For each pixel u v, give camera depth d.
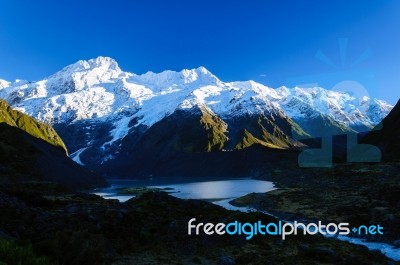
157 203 59.16
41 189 136.75
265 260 40.28
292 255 42.53
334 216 76.69
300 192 122.50
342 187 117.50
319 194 110.81
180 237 45.59
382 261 43.41
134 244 42.72
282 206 99.75
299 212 86.62
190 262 39.22
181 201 63.88
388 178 117.88
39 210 49.06
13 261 23.91
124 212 49.41
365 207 79.31
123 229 45.69
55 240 32.78
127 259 38.22
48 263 25.36
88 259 33.31
